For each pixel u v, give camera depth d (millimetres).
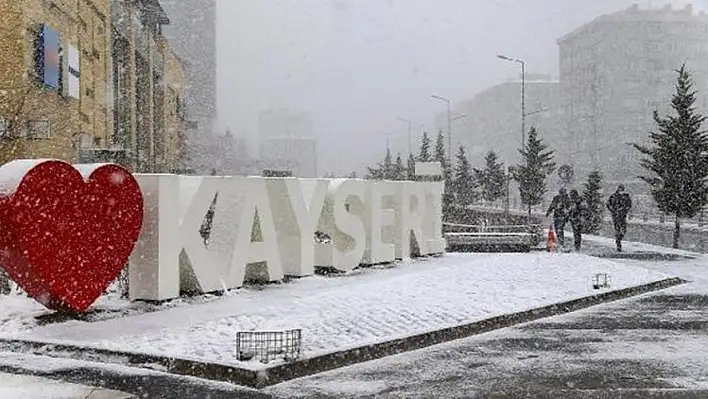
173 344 10562
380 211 21391
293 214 18156
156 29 55000
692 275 20156
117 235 13328
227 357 9766
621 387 9047
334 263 19328
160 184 14211
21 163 12227
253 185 16828
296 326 11898
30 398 8297
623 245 29375
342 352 10211
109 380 9289
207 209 15562
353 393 8812
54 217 12305
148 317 12750
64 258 12484
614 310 14797
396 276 18672
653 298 16406
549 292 15750
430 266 21203
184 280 15414
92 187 12891
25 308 13234
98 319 12617
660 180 29453
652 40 108000
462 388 9023
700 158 28375
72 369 9781
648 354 10828
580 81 116625
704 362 10328
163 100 57219
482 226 35375
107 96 37781
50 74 25969
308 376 9609
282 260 18391
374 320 12477
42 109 25812
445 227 36094
